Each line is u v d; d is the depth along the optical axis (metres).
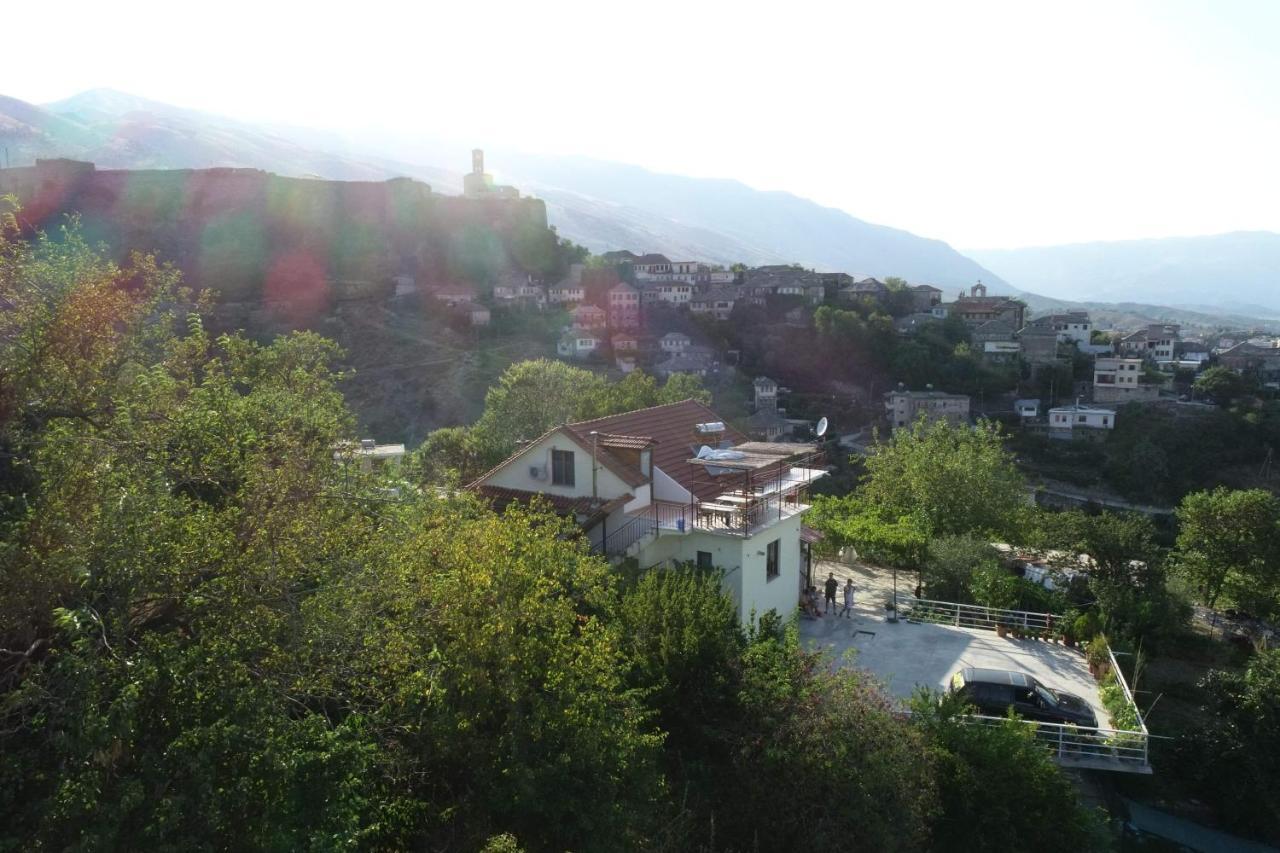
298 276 134.12
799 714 13.99
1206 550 34.28
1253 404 106.00
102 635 8.37
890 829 13.03
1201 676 25.77
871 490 38.69
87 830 6.95
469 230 155.25
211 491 12.05
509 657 10.88
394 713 11.16
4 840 7.25
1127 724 18.75
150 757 7.66
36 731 7.96
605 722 11.33
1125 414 106.12
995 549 31.73
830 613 26.19
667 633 15.04
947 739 15.93
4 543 8.30
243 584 9.39
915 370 121.69
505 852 9.14
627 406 39.34
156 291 14.57
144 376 12.10
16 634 8.84
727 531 21.23
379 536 11.57
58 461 9.79
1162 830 18.73
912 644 23.64
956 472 34.09
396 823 10.55
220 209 137.38
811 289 147.38
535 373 41.38
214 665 8.45
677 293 149.38
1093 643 22.55
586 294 147.38
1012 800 15.16
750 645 16.28
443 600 11.43
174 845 7.09
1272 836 18.47
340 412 18.47
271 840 7.86
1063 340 146.62
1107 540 28.70
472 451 35.53
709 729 14.29
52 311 11.37
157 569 9.07
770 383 114.50
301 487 10.94
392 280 137.25
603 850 10.49
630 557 20.00
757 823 13.38
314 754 8.72
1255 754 18.89
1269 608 32.75
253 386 18.45
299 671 9.87
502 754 10.85
